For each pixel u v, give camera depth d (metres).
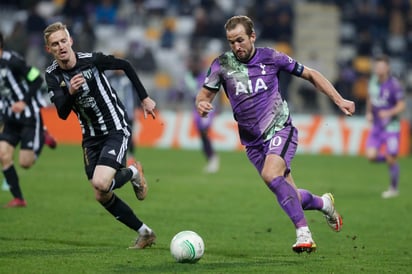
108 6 100.06
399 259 27.50
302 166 67.06
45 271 23.58
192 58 89.62
